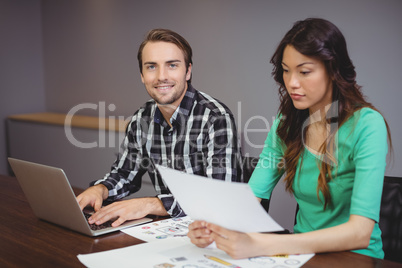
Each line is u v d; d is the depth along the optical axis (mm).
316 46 1169
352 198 1208
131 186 1852
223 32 3186
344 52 1228
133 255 1125
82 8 4113
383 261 1081
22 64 4438
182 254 1128
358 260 1087
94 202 1615
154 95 1679
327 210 1387
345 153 1313
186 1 3367
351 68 1261
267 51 2961
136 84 3785
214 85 3301
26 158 4238
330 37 1187
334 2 2639
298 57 1197
